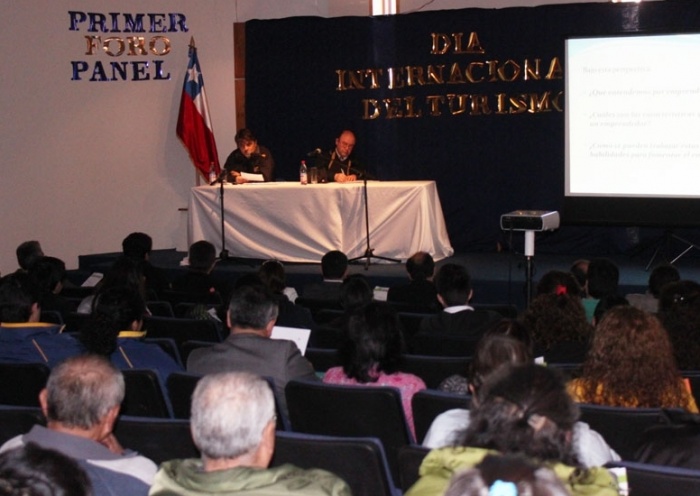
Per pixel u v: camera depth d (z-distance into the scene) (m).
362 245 8.60
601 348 3.08
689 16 8.99
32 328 4.07
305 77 10.38
